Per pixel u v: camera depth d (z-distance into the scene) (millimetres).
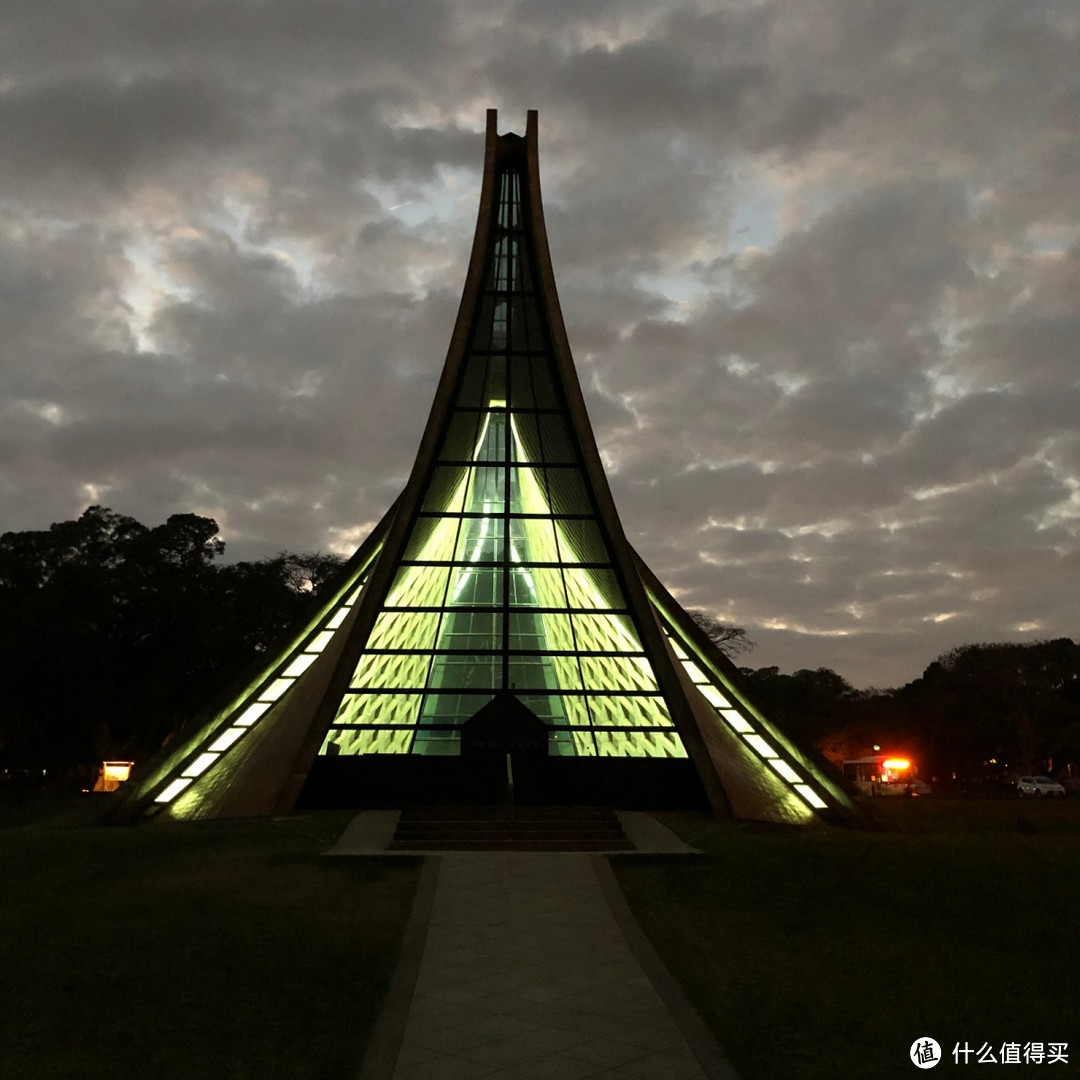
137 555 56000
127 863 17438
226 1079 9656
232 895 15156
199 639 54781
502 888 15547
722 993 11789
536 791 25125
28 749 58312
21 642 51750
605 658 26062
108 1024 10750
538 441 27797
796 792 26562
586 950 13023
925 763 76625
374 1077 9680
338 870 16578
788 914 14539
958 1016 11227
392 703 25484
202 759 26016
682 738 24969
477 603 26547
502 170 30078
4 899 15250
